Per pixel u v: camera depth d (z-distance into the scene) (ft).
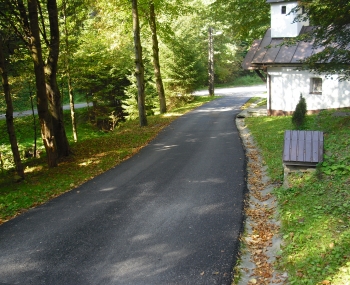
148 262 18.69
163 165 39.55
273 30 67.41
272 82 65.51
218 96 117.39
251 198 27.78
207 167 37.14
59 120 48.44
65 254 20.08
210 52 116.37
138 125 71.56
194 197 28.35
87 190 32.53
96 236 22.22
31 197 31.50
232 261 18.31
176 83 104.99
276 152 38.99
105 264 18.74
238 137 51.75
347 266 15.40
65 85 79.05
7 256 20.24
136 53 67.21
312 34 40.57
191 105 98.68
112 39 72.13
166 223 23.58
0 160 59.93
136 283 16.83
